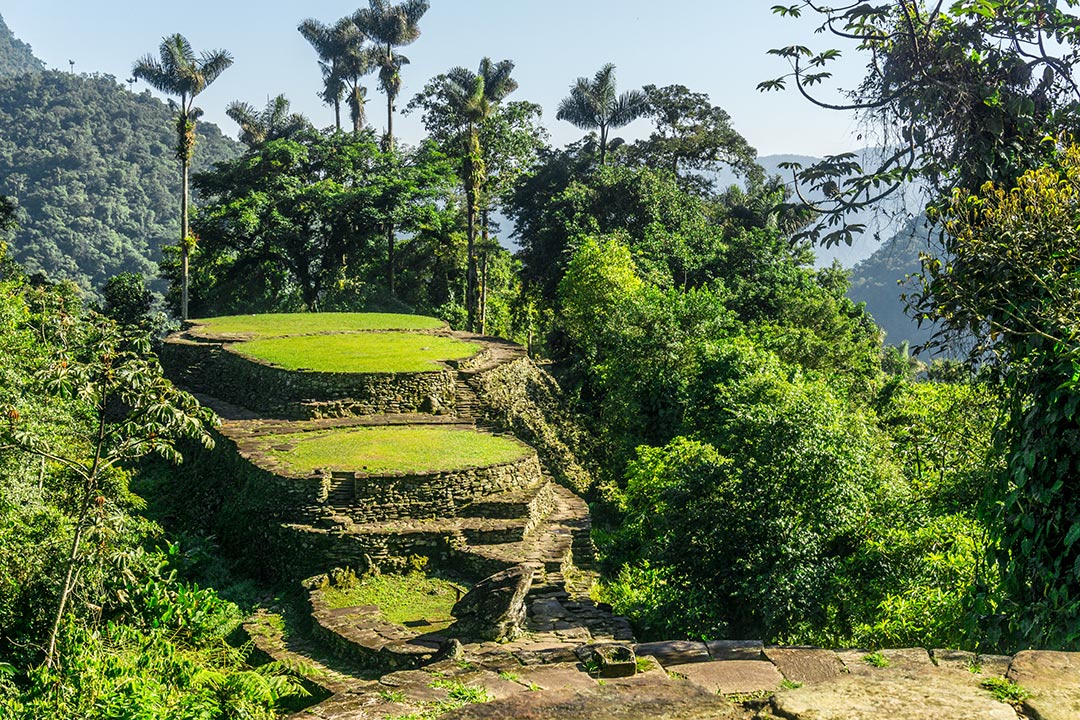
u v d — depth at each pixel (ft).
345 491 73.67
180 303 207.72
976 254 28.73
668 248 175.83
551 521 78.59
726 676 17.38
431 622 61.11
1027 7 35.50
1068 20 34.96
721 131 235.20
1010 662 16.96
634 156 237.04
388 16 219.20
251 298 204.74
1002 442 30.14
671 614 56.90
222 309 197.47
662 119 235.40
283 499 72.64
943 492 61.00
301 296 203.62
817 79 36.58
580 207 187.32
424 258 204.33
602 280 144.36
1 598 53.11
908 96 35.09
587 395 140.26
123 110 554.05
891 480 60.90
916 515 58.03
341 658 56.95
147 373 49.88
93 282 411.13
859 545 57.16
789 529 55.83
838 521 56.70
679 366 114.01
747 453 59.72
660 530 63.52
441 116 212.43
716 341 116.06
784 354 135.95
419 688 17.37
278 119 247.91
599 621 59.41
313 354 109.09
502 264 217.36
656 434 111.86
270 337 124.67
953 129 35.04
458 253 198.59
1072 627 25.21
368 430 90.33
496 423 101.71
